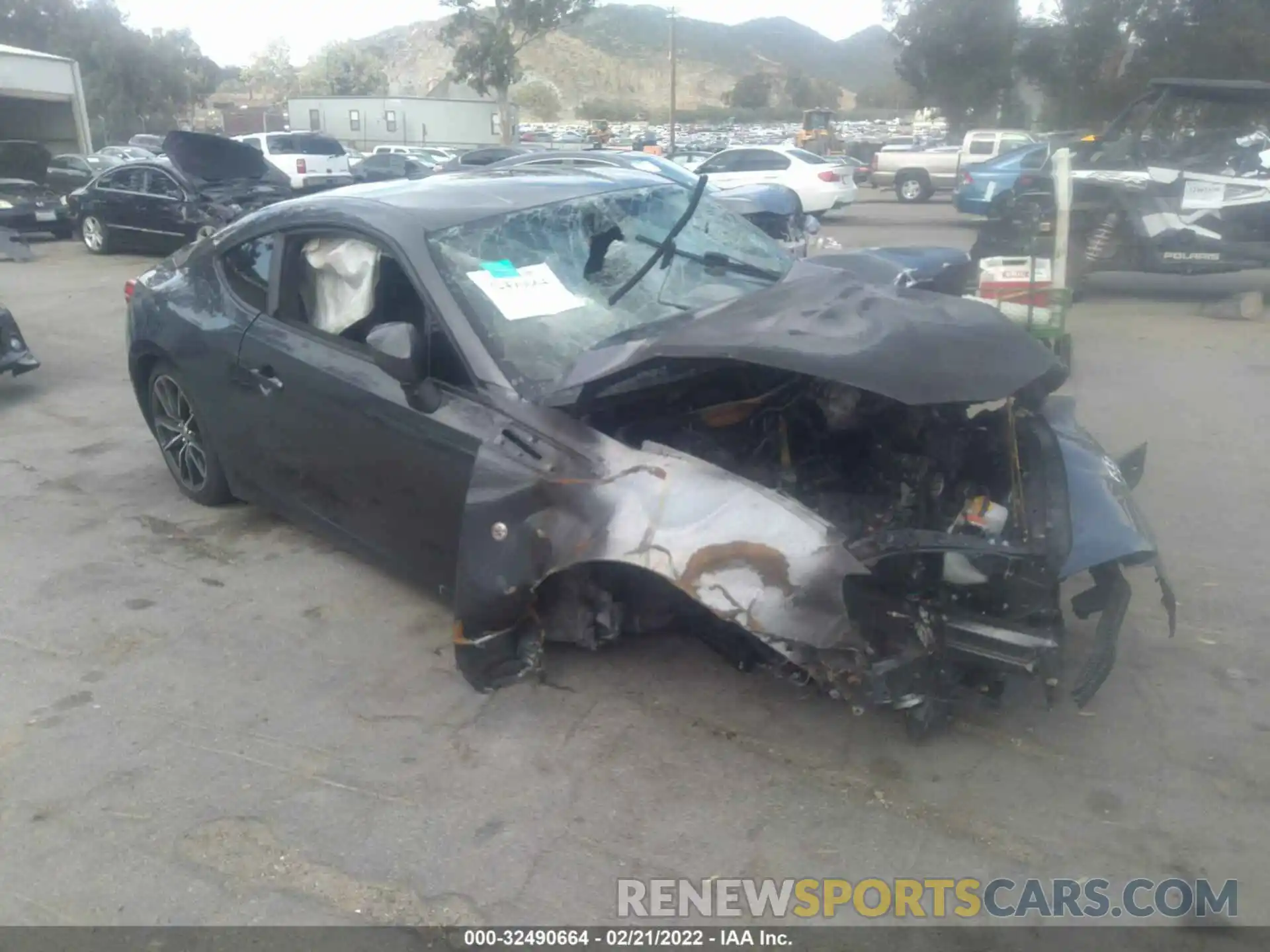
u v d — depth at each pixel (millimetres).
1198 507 5297
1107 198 10602
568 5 41375
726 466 3453
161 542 5078
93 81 53250
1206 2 27328
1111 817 3059
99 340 9609
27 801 3236
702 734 3475
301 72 102562
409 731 3557
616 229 4359
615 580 3488
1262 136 10539
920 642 3072
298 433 4375
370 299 4094
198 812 3172
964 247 16078
